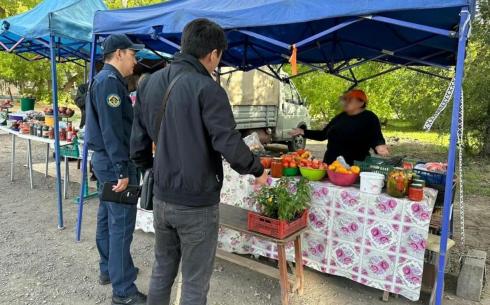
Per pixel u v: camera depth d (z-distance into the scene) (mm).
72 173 6246
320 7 2406
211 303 2695
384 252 2611
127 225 2469
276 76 5727
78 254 3369
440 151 10656
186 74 1674
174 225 1759
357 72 11391
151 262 3273
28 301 2621
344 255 2770
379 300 2793
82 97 4879
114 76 2342
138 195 2426
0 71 12375
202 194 1708
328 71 4680
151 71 5871
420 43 3703
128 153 2398
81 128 4969
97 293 2758
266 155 3371
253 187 3096
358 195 2658
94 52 3625
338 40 4234
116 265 2473
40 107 14664
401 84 10734
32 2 12641
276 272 2803
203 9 3084
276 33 3965
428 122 2418
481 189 6539
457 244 4023
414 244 2502
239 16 2736
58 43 5172
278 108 9594
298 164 3018
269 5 2621
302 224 2668
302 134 4227
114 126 2301
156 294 1914
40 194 5117
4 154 7754
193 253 1771
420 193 2465
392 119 19094
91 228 3990
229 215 2801
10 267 3086
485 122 9461
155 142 1773
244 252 3240
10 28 4492
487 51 8711
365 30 3803
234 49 5312
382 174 2748
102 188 2420
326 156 3928
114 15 3434
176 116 1665
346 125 3830
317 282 3023
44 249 3445
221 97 1642
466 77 8711
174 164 1688
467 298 2848
